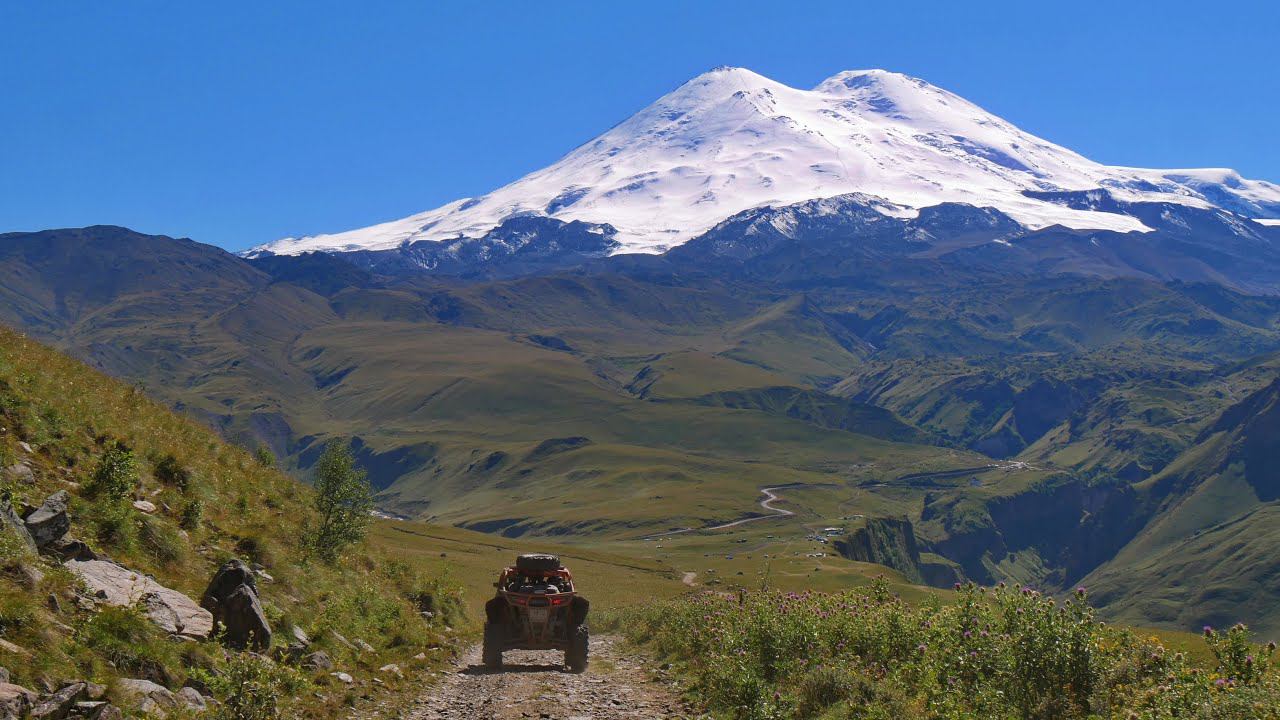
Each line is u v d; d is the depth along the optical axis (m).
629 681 21.61
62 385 24.33
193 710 12.56
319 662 17.77
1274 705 11.11
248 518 25.34
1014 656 14.20
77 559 15.52
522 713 16.72
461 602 36.81
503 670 23.02
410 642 24.55
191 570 18.69
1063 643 13.72
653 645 30.88
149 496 21.52
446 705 17.62
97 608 13.96
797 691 16.48
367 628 23.34
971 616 17.83
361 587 26.53
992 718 13.37
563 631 23.61
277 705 14.15
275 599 19.84
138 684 12.38
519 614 23.22
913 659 17.22
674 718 16.47
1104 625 16.31
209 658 14.60
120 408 26.47
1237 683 12.38
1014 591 16.58
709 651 23.52
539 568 23.81
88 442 21.83
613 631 44.88
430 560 102.81
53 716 10.72
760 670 18.42
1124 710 12.55
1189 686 12.45
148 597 15.23
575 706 17.59
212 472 26.81
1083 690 13.66
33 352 26.48
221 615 16.67
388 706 16.89
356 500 29.28
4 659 11.31
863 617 20.52
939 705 14.16
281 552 23.16
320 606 21.95
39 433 20.36
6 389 21.28
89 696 11.50
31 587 13.20
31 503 16.44
